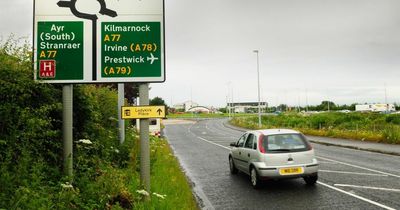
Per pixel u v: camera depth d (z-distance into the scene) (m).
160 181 10.16
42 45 7.73
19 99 6.64
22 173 5.79
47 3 7.82
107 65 7.84
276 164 10.65
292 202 9.16
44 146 7.30
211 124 72.00
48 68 7.68
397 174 13.24
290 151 10.77
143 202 7.23
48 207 5.33
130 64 7.88
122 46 7.89
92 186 6.76
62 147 7.94
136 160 11.15
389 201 9.09
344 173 13.54
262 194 10.20
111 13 7.91
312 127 42.34
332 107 153.00
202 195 10.22
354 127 36.88
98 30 7.86
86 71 7.79
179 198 8.66
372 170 14.26
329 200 9.27
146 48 7.92
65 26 7.81
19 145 6.37
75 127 9.11
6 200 5.05
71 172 7.28
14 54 7.00
